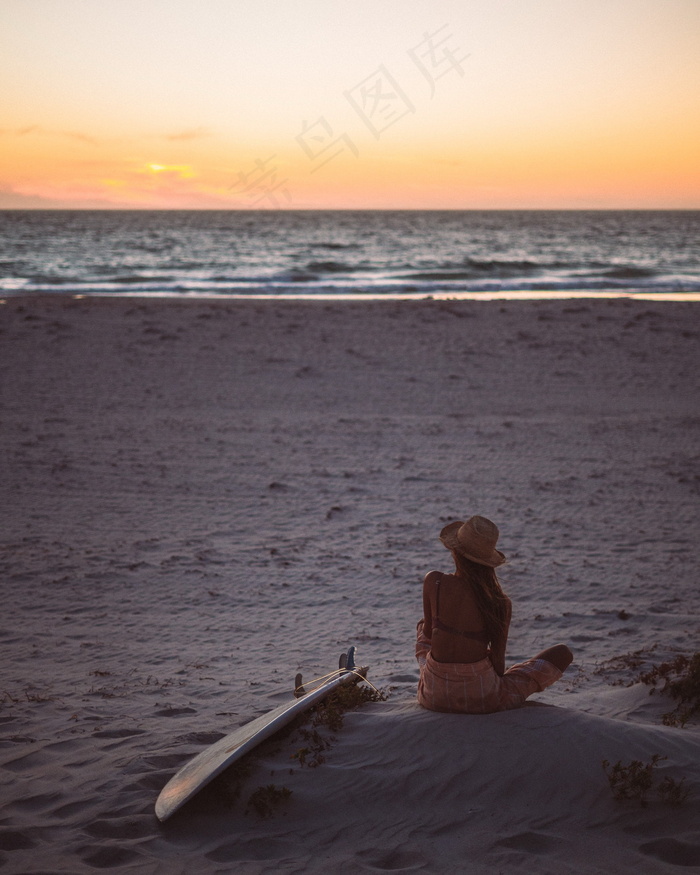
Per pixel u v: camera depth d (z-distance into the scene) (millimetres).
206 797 3428
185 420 14094
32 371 17312
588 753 3400
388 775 3398
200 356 18891
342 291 34062
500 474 11375
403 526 9273
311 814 3234
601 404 15406
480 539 3705
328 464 11789
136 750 4035
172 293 33188
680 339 20812
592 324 22594
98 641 6121
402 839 3029
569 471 11539
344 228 124812
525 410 15008
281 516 9633
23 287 35125
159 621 6594
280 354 19172
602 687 5105
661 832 2971
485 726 3602
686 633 6332
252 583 7527
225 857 2980
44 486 10625
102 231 107750
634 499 10336
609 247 75250
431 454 12328
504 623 3732
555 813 3133
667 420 14344
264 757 3680
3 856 3016
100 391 15953
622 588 7445
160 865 2916
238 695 4973
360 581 7586
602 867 2789
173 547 8547
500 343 20469
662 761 3375
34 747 4137
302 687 4371
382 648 6004
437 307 25500
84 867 2922
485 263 48375
